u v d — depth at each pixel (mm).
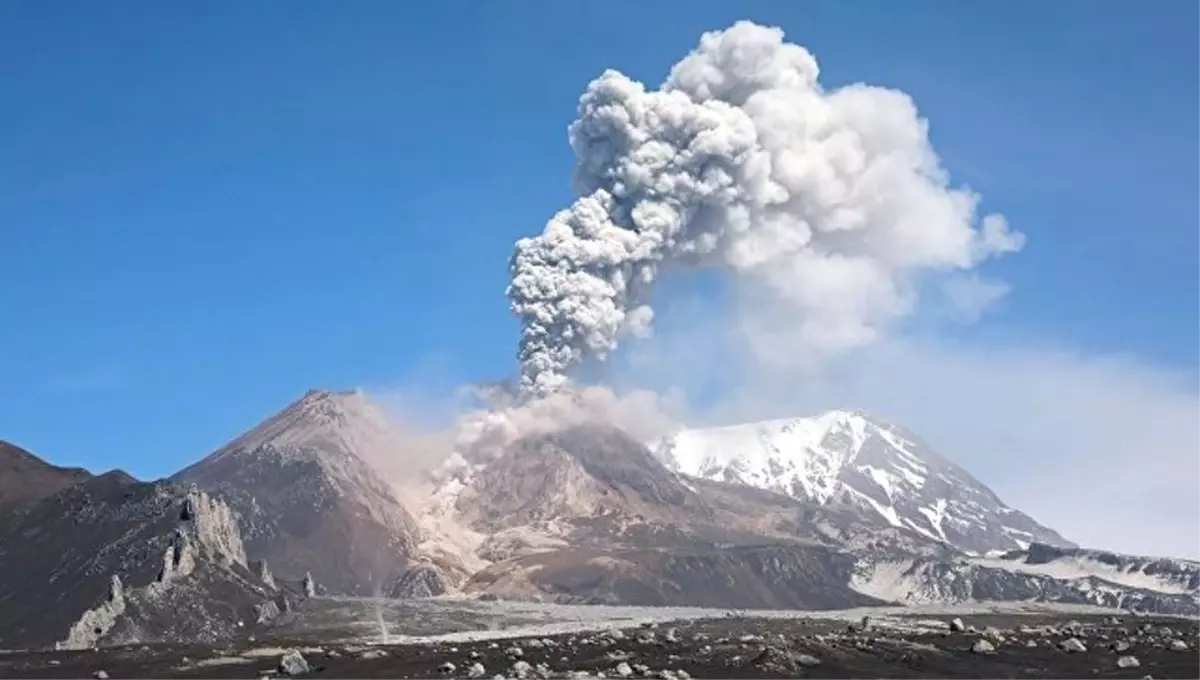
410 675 135250
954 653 156625
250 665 152250
